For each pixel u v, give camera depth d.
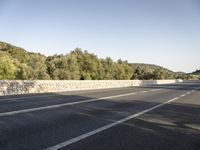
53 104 14.32
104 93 25.16
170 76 133.00
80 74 80.31
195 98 20.78
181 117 11.13
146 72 122.88
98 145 6.32
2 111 11.15
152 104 15.98
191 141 7.07
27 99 17.05
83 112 11.75
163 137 7.42
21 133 7.28
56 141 6.56
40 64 62.16
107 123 9.29
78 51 87.75
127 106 14.59
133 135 7.54
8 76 50.31
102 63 93.75
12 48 85.44
